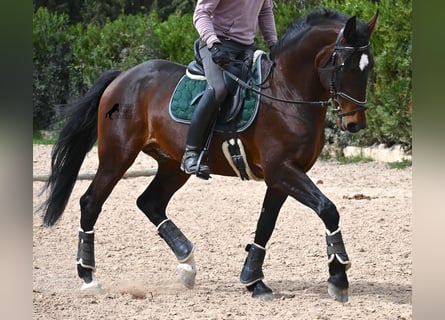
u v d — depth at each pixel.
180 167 11.64
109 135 11.48
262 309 10.10
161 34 28.94
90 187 11.55
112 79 11.95
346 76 9.80
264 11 11.34
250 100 10.49
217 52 10.40
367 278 11.76
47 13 33.16
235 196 18.16
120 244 14.16
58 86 32.34
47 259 13.30
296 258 13.07
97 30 31.70
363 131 23.86
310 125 10.20
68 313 9.98
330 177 21.05
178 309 10.14
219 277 12.02
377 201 17.16
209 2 10.51
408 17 21.48
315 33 10.24
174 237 11.48
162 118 11.16
